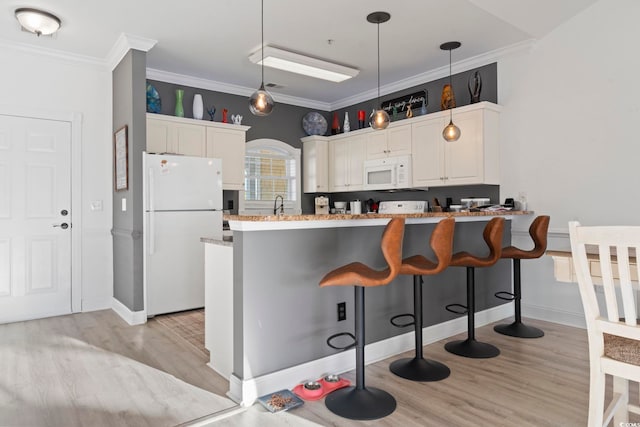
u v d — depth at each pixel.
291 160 5.89
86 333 3.38
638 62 3.18
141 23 3.40
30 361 2.76
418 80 4.86
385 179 4.88
